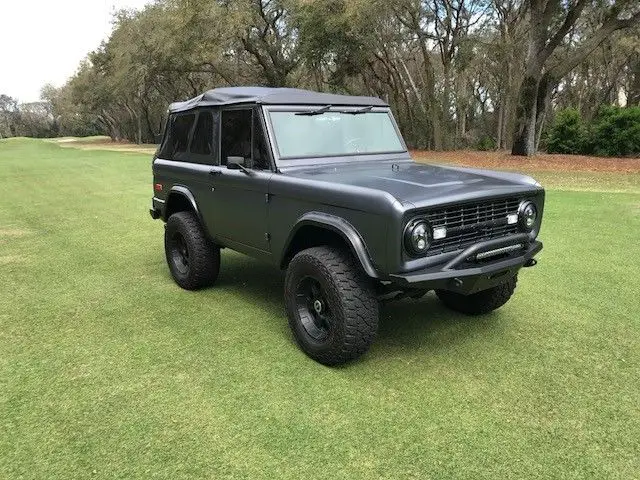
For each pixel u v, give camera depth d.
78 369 3.86
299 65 34.47
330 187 3.65
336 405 3.34
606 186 13.03
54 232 8.67
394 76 34.38
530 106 23.48
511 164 20.25
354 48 28.33
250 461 2.83
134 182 15.63
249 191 4.42
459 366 3.84
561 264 6.28
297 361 3.93
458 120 38.50
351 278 3.60
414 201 3.29
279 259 4.28
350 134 4.75
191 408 3.33
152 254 7.14
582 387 3.55
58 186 14.98
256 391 3.52
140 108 58.25
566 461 2.82
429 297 5.28
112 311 5.01
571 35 32.69
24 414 3.29
